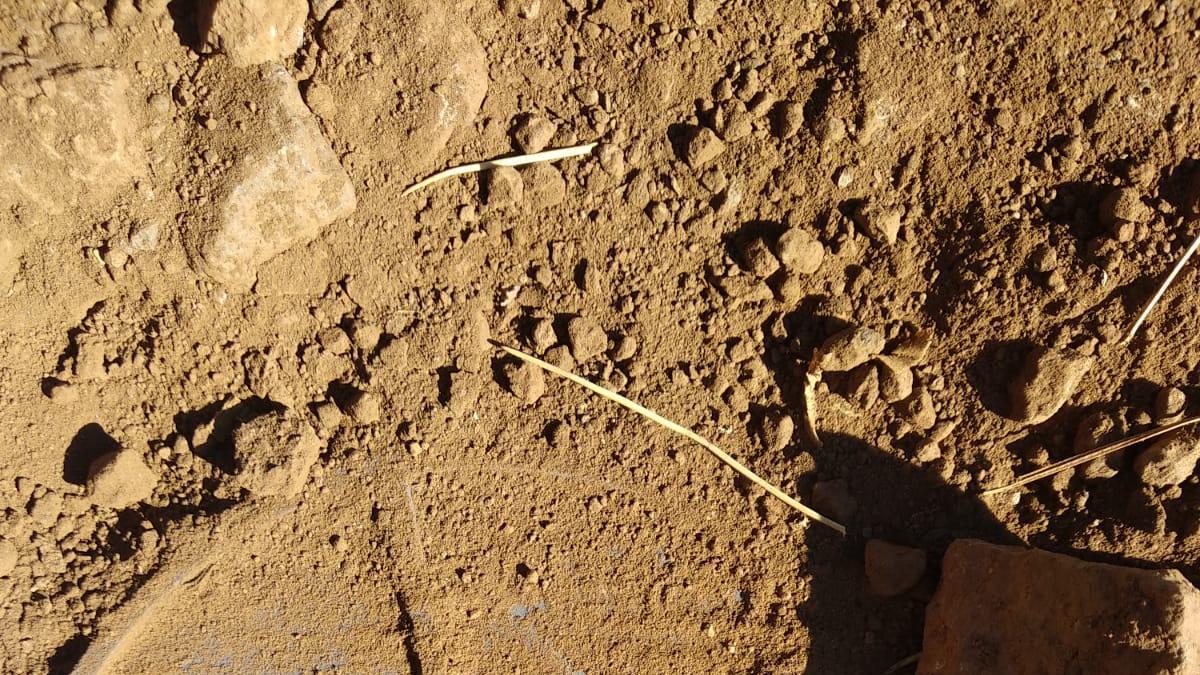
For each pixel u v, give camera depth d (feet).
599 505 1.32
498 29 1.25
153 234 1.26
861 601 1.30
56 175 1.24
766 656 1.31
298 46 1.24
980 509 1.28
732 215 1.27
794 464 1.30
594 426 1.31
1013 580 1.21
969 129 1.23
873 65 1.22
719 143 1.26
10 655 1.38
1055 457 1.25
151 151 1.24
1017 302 1.24
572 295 1.30
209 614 1.36
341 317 1.31
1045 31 1.20
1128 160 1.21
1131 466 1.23
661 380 1.30
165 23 1.22
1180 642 1.13
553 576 1.33
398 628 1.34
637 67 1.26
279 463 1.30
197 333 1.30
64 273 1.28
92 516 1.36
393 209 1.28
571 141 1.27
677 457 1.31
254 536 1.34
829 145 1.25
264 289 1.29
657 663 1.32
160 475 1.35
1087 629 1.16
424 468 1.33
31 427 1.34
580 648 1.33
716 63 1.25
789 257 1.25
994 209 1.24
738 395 1.30
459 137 1.27
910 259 1.26
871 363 1.26
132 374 1.32
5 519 1.36
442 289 1.30
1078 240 1.22
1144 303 1.21
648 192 1.28
